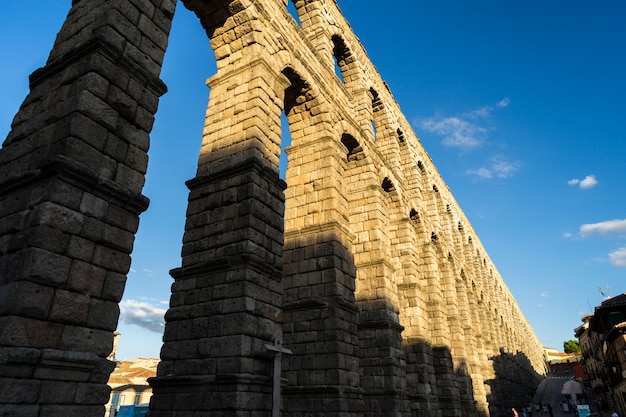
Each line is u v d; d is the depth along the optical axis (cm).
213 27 1753
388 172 2839
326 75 2272
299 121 2158
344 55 2948
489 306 5931
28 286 698
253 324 1244
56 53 1022
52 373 698
